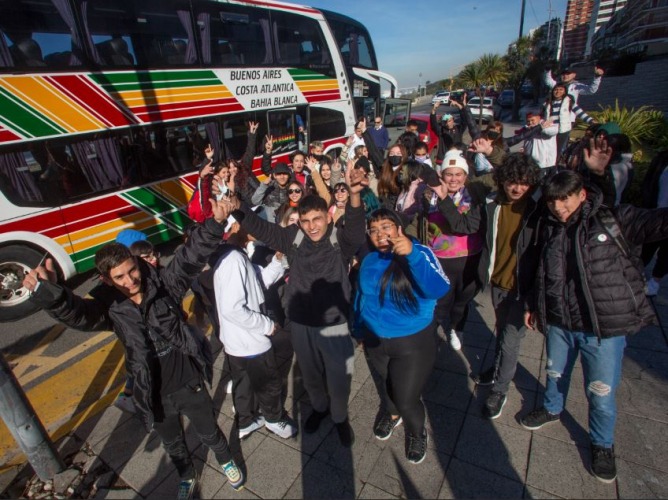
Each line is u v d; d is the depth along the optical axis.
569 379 3.12
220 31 7.00
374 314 2.36
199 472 2.71
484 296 4.59
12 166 4.88
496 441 2.71
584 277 2.14
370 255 2.42
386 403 2.72
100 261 1.90
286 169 4.93
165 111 6.28
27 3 4.82
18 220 4.99
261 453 2.80
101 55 5.51
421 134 11.03
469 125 5.21
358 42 10.93
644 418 2.74
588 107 19.69
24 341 4.70
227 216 2.14
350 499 2.43
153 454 2.88
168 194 6.47
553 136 6.21
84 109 5.39
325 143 9.70
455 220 2.93
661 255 4.00
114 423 3.21
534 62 27.31
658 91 17.84
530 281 2.50
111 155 5.75
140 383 2.07
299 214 2.43
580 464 2.49
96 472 2.77
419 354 2.34
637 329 2.15
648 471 2.39
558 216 2.19
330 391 2.67
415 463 2.60
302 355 2.71
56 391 3.74
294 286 2.62
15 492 2.67
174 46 6.32
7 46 4.73
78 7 5.23
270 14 7.89
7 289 5.07
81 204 5.50
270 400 2.71
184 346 2.19
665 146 10.94
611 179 2.73
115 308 2.07
